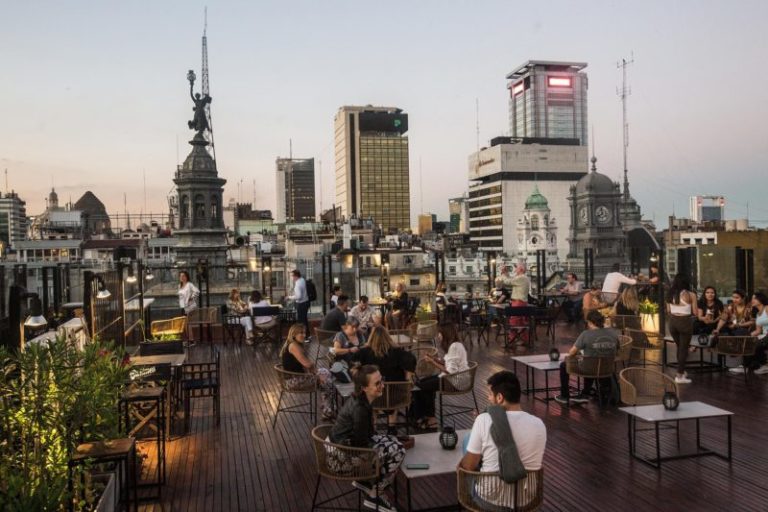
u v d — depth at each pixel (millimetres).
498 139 183125
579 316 20344
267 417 10359
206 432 9547
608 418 9766
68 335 8016
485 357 15031
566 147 176875
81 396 5945
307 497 7039
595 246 101812
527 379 11133
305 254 61219
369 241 78188
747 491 6887
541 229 119812
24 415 5789
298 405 10734
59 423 5859
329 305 20688
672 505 6570
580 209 104688
